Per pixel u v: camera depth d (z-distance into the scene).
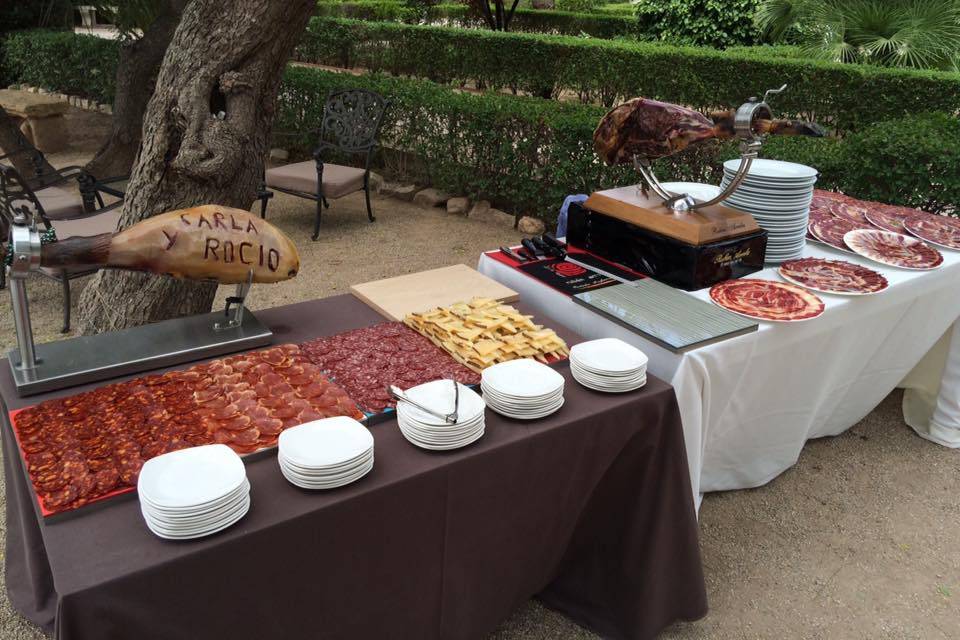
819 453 2.89
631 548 1.88
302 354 1.83
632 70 8.77
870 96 7.42
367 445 1.40
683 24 11.30
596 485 1.80
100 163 6.50
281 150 7.51
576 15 13.12
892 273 2.42
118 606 1.14
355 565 1.41
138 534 1.23
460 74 9.90
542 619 2.06
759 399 2.25
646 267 2.32
